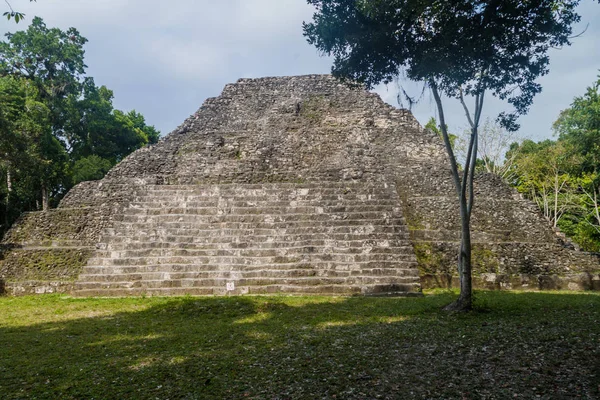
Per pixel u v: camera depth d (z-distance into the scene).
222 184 19.22
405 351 6.88
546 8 8.80
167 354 7.06
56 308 11.86
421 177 20.19
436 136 22.98
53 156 30.67
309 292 13.29
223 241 15.48
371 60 10.01
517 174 35.72
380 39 9.58
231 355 6.90
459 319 9.05
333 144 23.05
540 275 14.87
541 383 5.38
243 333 8.39
